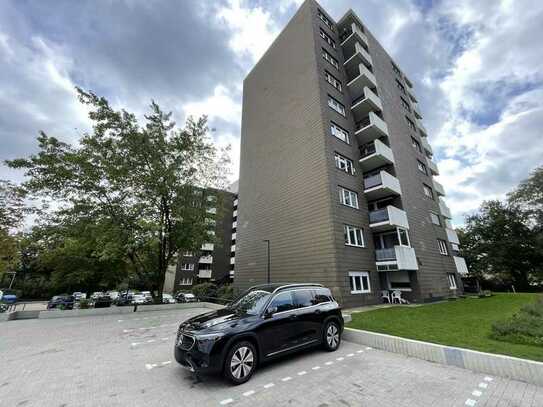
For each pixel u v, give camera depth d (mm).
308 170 15781
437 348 5156
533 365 3959
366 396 3732
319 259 13719
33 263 33562
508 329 5844
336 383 4180
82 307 14125
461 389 3877
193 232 15688
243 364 4297
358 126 19625
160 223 14422
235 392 3883
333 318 6176
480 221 33250
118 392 3914
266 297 5418
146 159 14984
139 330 8812
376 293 14391
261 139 20891
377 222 15648
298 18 19844
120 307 13703
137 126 15039
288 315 5293
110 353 6031
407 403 3516
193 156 16594
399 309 11469
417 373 4566
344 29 22188
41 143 13273
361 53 20016
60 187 13391
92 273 25531
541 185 26969
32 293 36094
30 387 4117
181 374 4648
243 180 22250
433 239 19531
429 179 23672
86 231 13680
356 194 16266
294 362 5215
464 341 5703
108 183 14250
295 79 18688
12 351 6242
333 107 17516
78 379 4438
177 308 15500
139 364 5227
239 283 19688
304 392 3869
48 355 5891
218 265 43562
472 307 11820
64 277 27188
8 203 16516
